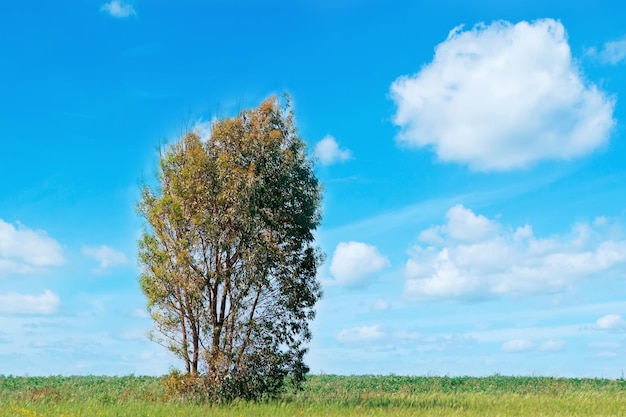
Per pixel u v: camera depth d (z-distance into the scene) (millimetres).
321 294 25453
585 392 26516
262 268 23938
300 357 24828
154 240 24875
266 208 24172
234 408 21031
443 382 33031
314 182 25844
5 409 18906
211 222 23703
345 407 21969
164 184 25250
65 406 20094
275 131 24891
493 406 22047
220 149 25000
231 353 23781
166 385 23938
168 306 24531
